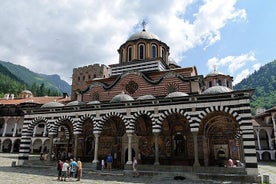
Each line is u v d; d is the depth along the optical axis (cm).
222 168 2266
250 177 2119
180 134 3172
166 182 2144
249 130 2269
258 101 13438
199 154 3025
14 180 2091
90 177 2430
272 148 6275
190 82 3406
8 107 6856
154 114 2736
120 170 2838
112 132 3538
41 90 15888
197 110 2547
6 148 6788
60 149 4203
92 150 3659
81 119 3130
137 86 3725
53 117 3309
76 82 7575
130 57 4331
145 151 3275
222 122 3123
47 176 2417
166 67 4406
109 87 3891
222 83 6103
